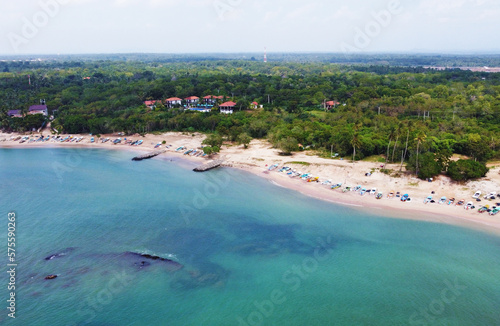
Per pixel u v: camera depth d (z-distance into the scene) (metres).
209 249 82.44
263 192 114.44
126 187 120.94
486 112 171.50
